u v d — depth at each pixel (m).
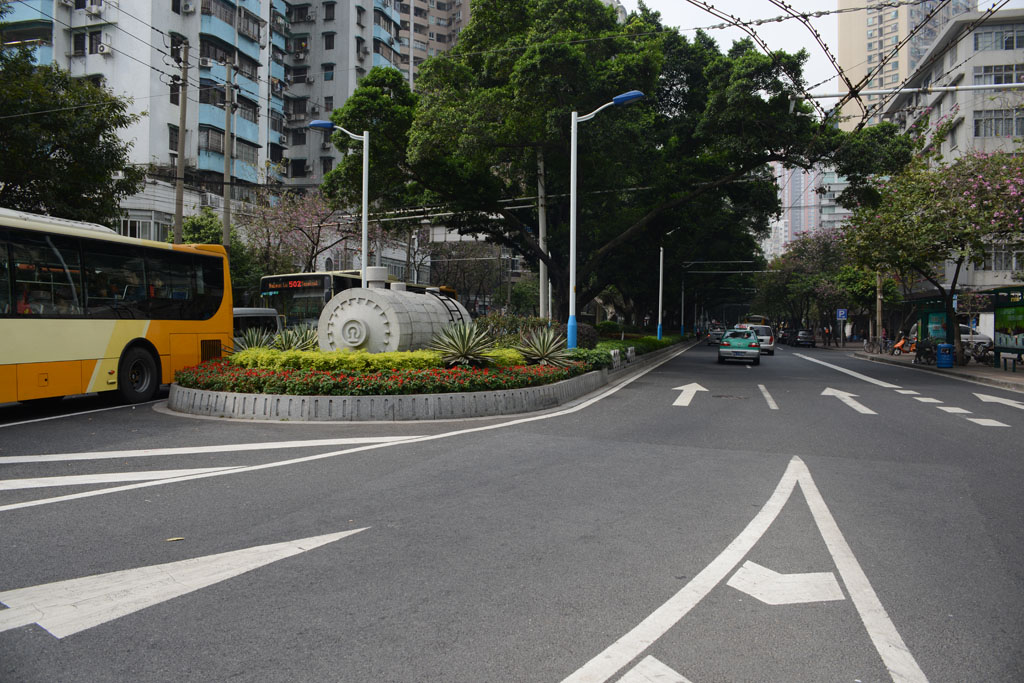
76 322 11.20
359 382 10.34
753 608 3.58
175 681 2.79
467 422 10.06
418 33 88.88
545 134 20.67
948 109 39.78
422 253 47.03
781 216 27.78
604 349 18.58
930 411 12.33
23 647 3.07
